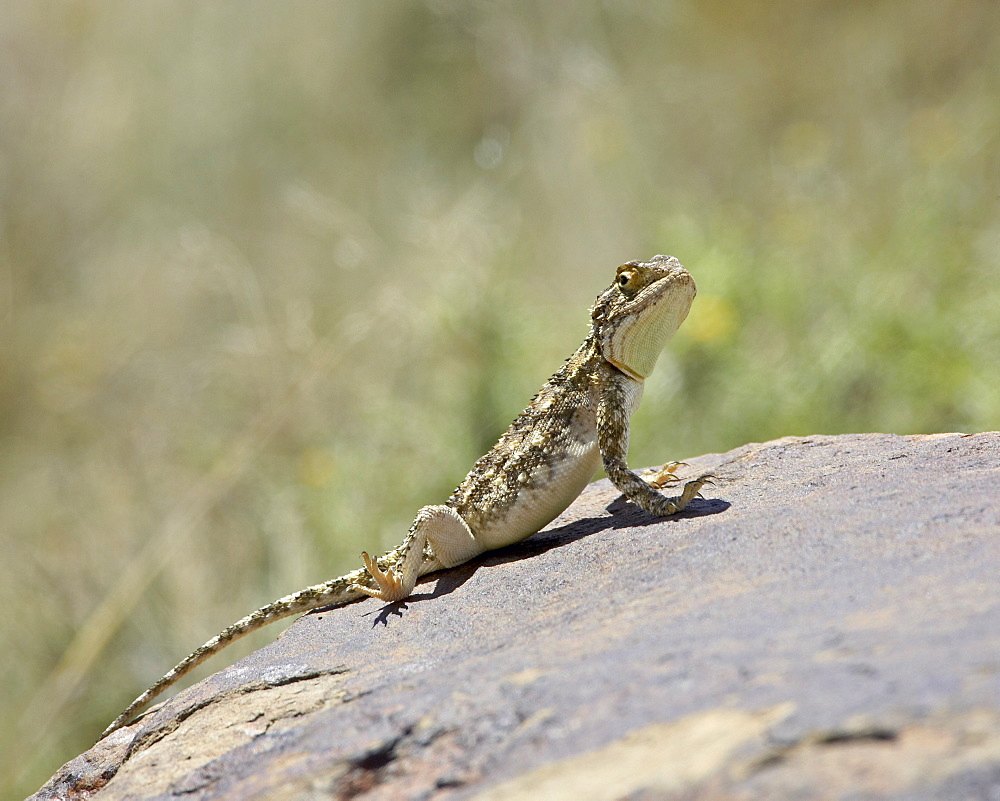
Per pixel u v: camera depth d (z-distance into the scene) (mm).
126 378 39938
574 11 52031
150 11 47156
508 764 9055
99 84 45062
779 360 32875
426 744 10109
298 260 43531
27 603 31531
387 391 35344
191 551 31750
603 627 11820
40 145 43625
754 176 47312
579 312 38250
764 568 12227
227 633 18922
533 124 47812
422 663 13086
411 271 38656
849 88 51250
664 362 33031
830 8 55812
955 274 33781
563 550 16531
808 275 36000
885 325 32156
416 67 53125
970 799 6648
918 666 8062
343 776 10328
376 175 50094
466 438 32750
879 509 13195
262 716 13094
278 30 50406
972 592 9602
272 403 34906
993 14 50125
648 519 17078
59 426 38594
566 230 44219
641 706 8961
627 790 7824
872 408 31531
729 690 8688
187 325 42469
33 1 44531
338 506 31688
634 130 47531
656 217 41156
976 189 37719
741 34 56469
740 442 31141
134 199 45781
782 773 7359
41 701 27641
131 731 16172
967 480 13742
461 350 35125
